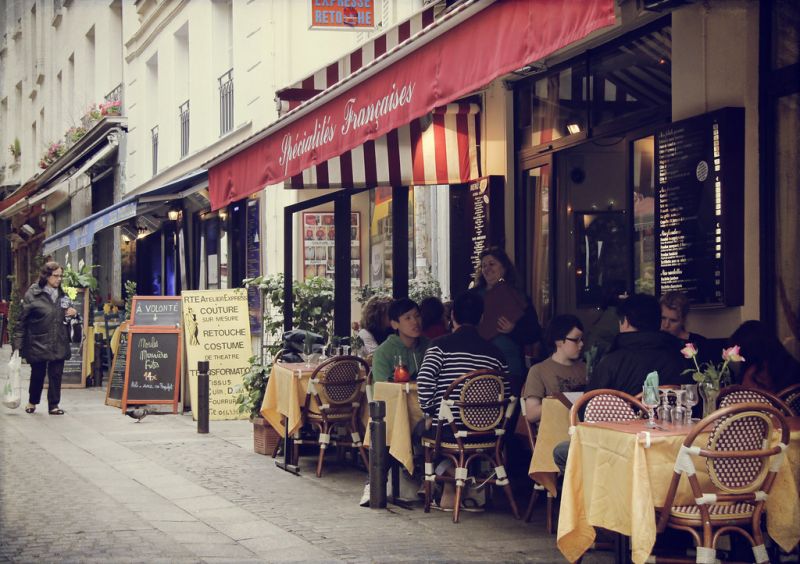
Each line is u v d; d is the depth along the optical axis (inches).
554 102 391.2
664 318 273.9
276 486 336.5
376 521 283.4
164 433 464.8
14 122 1414.9
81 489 326.6
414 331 322.7
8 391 538.9
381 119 264.4
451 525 278.8
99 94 1024.9
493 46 213.0
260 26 623.8
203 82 735.7
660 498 200.7
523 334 354.6
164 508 298.4
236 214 677.3
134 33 907.4
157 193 618.8
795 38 270.2
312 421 359.9
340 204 395.2
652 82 327.6
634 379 242.1
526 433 291.9
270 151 345.4
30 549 246.5
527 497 317.7
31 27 1318.9
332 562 237.3
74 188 1158.3
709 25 291.6
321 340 401.1
